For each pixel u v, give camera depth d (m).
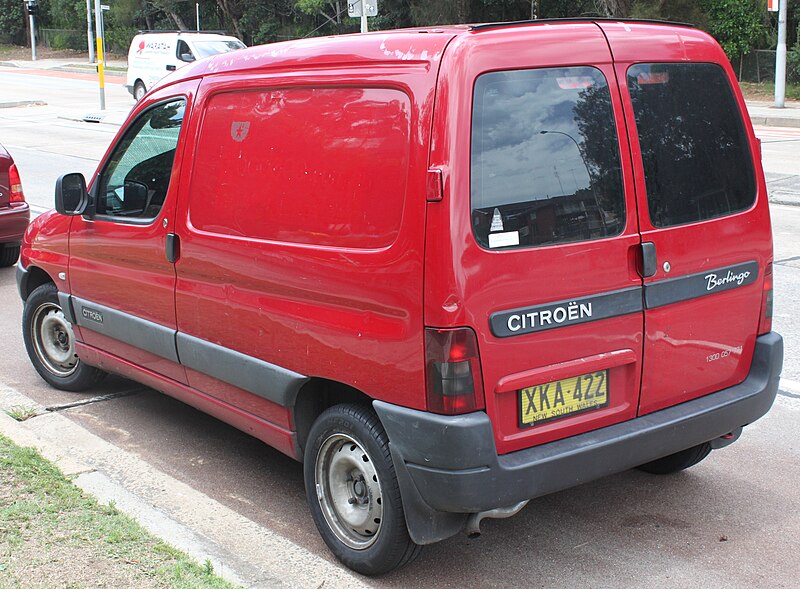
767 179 14.16
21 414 5.57
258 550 4.08
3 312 8.06
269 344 4.11
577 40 3.61
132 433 5.43
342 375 3.76
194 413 5.76
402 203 3.44
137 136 4.96
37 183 14.76
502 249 3.39
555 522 4.35
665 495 4.62
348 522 3.90
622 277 3.70
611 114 3.68
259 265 4.08
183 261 4.57
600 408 3.74
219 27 50.69
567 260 3.53
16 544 3.73
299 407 4.13
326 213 3.76
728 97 4.13
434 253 3.32
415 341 3.41
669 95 3.88
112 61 54.97
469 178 3.32
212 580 3.51
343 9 40.56
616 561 3.98
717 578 3.84
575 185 3.57
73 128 23.81
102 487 4.49
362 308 3.62
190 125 4.55
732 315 4.15
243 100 4.24
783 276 8.84
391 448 3.55
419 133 3.38
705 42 4.06
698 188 3.96
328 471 3.97
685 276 3.90
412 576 3.87
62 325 5.93
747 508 4.47
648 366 3.84
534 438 3.56
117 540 3.79
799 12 32.97
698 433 3.99
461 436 3.34
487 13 35.75
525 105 3.47
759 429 5.44
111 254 5.14
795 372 6.30
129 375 5.34
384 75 3.54
